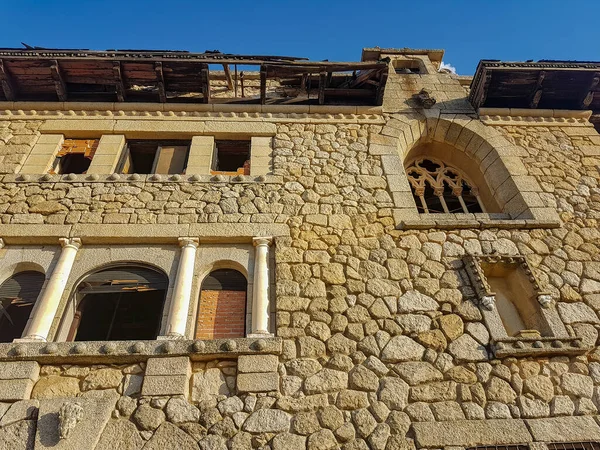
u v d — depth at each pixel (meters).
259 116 8.27
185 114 8.17
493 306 5.57
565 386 4.95
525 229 6.68
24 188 6.68
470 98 9.08
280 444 4.34
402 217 6.68
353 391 4.79
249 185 6.97
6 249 6.00
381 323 5.40
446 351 5.19
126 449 4.23
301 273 5.84
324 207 6.74
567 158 8.01
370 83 8.74
